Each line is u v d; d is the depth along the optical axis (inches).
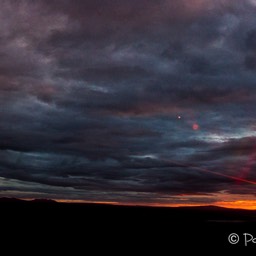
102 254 1158.3
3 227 1776.6
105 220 2486.5
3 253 1103.0
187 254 1184.8
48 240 1396.4
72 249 1226.6
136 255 1157.7
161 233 1707.7
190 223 2338.8
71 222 2266.2
